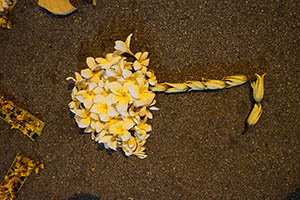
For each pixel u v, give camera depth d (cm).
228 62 104
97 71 100
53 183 109
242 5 103
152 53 105
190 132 106
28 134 109
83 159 108
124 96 97
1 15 107
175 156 106
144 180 107
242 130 105
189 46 104
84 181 109
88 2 105
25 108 109
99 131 99
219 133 105
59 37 106
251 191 105
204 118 105
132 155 107
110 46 105
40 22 107
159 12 104
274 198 105
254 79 103
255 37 103
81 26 106
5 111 109
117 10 105
